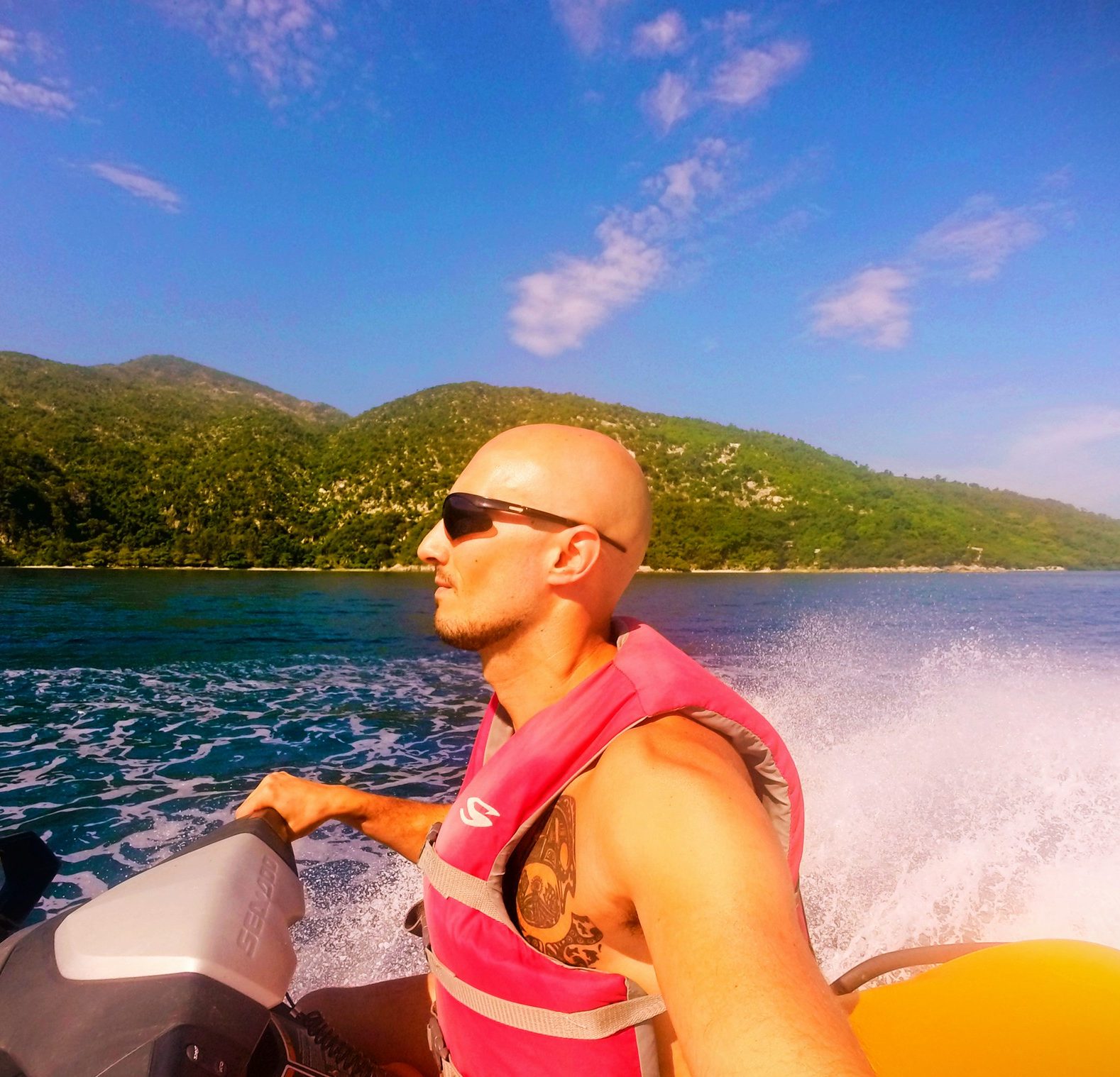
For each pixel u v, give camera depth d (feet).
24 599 110.63
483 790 2.92
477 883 2.89
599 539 3.28
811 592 172.65
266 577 214.07
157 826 18.74
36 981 3.26
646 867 2.29
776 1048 1.76
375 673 45.09
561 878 2.79
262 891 3.94
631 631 3.41
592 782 2.72
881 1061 3.52
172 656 52.95
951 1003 3.62
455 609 3.41
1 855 4.24
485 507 3.30
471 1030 3.04
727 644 64.28
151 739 27.99
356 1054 3.79
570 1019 2.80
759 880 2.12
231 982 3.29
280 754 25.84
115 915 3.50
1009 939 11.93
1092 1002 3.32
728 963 1.94
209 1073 2.85
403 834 4.96
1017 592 181.47
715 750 2.59
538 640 3.33
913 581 251.60
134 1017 2.97
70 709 33.68
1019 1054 3.19
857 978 4.72
